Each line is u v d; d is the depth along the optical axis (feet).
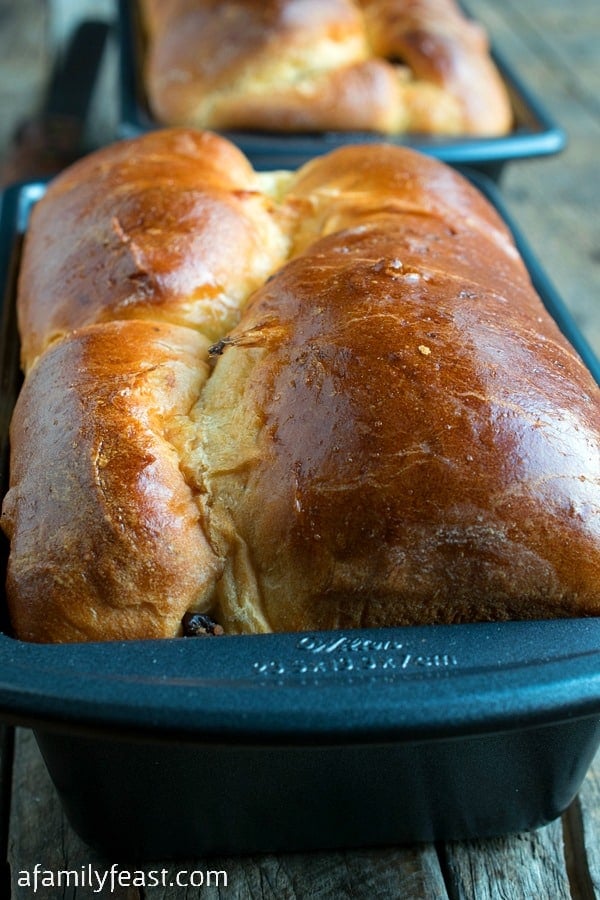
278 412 0.93
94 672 0.81
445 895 1.01
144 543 0.90
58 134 2.25
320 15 1.79
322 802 0.98
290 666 0.83
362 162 1.24
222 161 1.26
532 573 0.89
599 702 0.80
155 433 0.96
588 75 2.64
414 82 1.85
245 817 0.99
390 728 0.79
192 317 1.06
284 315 0.99
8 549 0.96
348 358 0.92
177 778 0.94
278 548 0.91
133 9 2.23
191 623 0.92
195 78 1.76
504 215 1.39
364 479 0.89
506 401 0.91
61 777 0.95
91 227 1.13
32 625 0.90
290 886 1.01
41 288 1.13
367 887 1.01
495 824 1.02
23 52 3.09
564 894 1.01
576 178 2.19
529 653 0.84
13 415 1.05
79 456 0.93
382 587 0.89
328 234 1.12
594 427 0.93
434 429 0.89
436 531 0.88
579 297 1.81
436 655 0.84
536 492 0.88
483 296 1.00
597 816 1.08
